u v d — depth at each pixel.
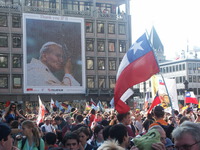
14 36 61.53
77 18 64.88
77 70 64.19
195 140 3.58
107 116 21.50
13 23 61.59
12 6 61.59
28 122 8.47
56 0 65.56
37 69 61.31
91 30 67.69
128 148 7.17
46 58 61.94
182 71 99.94
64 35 63.56
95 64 67.56
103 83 68.19
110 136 6.50
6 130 5.34
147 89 101.19
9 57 61.00
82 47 64.94
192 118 16.78
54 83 62.12
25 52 60.91
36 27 61.81
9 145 5.40
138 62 10.20
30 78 60.88
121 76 10.24
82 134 8.09
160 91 14.17
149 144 4.29
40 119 19.56
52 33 62.66
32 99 61.66
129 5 71.75
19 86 61.25
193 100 25.08
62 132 13.18
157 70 10.15
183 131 3.63
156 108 8.65
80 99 65.44
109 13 69.31
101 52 68.31
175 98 16.20
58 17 63.28
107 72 68.50
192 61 99.38
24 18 61.31
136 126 15.02
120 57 69.62
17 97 61.00
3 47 60.75
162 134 5.88
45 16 62.44
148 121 12.67
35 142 8.41
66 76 63.16
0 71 60.38
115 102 10.09
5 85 60.56
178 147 3.67
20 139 8.43
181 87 99.94
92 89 65.62
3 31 60.88
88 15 67.19
